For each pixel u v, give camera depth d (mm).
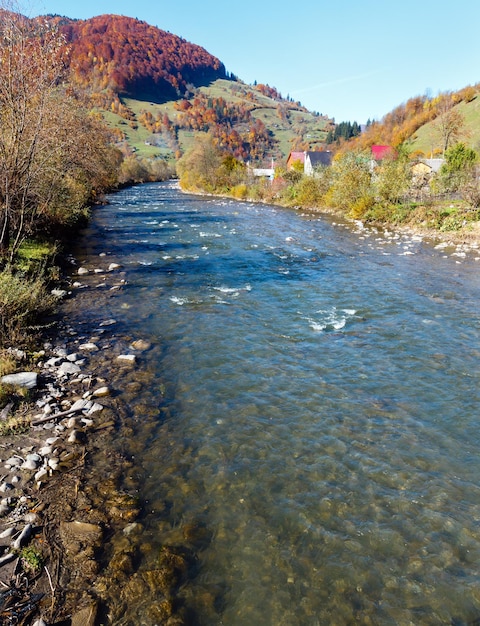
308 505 5691
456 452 6840
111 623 4070
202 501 5699
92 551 4844
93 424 7242
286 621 4215
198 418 7602
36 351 9883
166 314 12969
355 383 8961
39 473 5945
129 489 5848
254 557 4902
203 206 47688
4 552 4719
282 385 8828
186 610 4258
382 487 6047
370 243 25609
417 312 13336
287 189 51781
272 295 15062
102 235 27234
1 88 13156
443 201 34906
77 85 28156
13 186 14438
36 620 4012
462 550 5074
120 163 90875
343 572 4758
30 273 14938
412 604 4426
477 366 9742
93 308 13391
